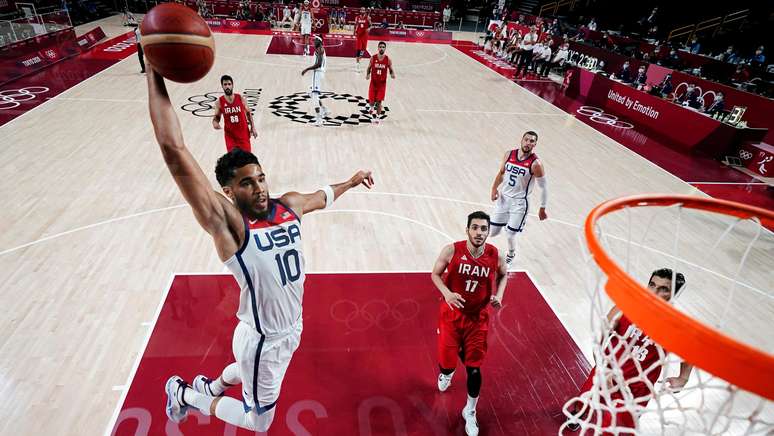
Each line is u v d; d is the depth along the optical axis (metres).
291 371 3.65
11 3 16.30
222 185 2.08
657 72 11.96
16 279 4.45
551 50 16.11
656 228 6.35
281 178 6.80
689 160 9.02
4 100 9.45
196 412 3.23
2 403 3.23
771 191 7.84
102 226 5.38
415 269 5.01
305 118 9.45
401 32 21.28
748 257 5.81
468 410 3.22
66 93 10.12
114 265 4.75
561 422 3.38
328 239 5.44
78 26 18.12
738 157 8.95
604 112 11.84
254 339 2.31
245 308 2.27
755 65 13.34
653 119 10.66
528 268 5.22
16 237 5.07
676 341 1.48
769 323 4.65
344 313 4.30
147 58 1.69
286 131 8.66
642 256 5.63
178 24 1.63
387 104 10.92
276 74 12.79
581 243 2.12
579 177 7.74
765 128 9.11
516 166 4.67
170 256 4.95
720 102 9.83
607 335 2.27
